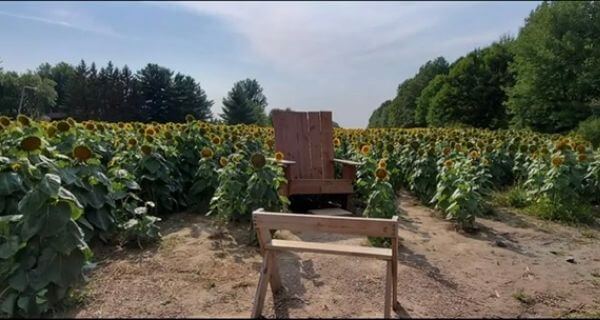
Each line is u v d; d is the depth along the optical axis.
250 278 2.78
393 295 2.40
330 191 4.73
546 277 3.01
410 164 6.16
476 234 4.12
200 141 5.28
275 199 3.69
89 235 3.12
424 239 3.90
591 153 5.69
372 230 2.21
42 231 2.12
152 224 3.46
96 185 3.27
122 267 2.89
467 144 6.65
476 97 31.75
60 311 2.20
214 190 4.74
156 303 2.34
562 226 4.47
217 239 3.65
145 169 4.30
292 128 5.18
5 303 2.12
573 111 16.05
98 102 39.09
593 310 2.49
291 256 3.26
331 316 2.27
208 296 2.47
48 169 2.73
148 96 43.66
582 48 16.50
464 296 2.62
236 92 44.78
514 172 6.28
